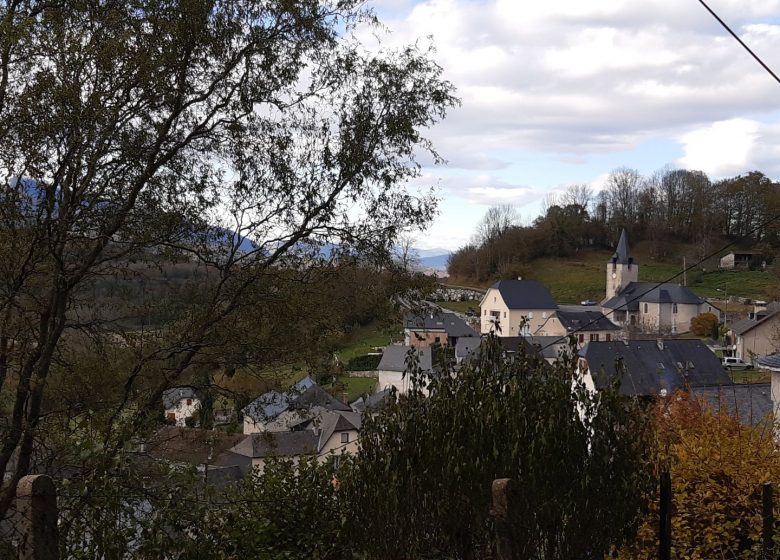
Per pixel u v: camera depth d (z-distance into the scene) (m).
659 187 116.88
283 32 9.51
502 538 4.93
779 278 75.44
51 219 7.52
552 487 5.12
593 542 5.34
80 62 7.46
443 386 5.86
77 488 5.16
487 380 5.87
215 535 6.78
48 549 3.74
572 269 110.12
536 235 116.94
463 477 5.26
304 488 8.16
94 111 7.43
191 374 9.61
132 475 5.67
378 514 5.78
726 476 7.92
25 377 7.61
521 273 109.00
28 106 7.18
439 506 5.41
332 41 9.76
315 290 9.77
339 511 7.43
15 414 7.52
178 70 8.68
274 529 7.74
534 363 5.92
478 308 91.75
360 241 9.91
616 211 119.12
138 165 8.40
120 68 7.75
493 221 120.50
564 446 5.30
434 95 10.19
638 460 5.65
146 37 8.12
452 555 5.51
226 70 9.20
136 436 7.59
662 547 6.13
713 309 74.25
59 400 8.20
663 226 111.94
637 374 32.62
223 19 9.02
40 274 7.93
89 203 8.00
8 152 7.23
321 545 7.56
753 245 100.25
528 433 5.27
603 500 5.34
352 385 47.09
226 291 9.60
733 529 7.76
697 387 19.61
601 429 5.51
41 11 8.10
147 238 8.48
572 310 81.12
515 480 4.96
